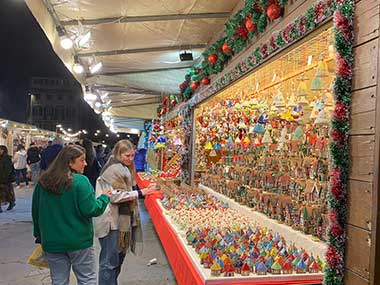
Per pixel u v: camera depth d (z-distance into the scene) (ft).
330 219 4.98
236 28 10.38
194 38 16.57
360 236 4.58
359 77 4.71
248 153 14.64
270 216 11.30
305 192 10.00
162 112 33.65
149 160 38.40
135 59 19.77
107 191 8.88
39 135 57.88
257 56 9.09
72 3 11.57
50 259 8.27
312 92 10.80
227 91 14.43
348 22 4.88
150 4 12.35
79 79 20.66
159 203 15.31
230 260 7.23
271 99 13.32
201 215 12.22
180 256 8.65
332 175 4.97
